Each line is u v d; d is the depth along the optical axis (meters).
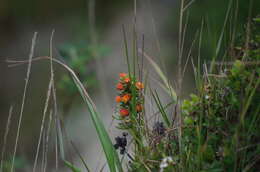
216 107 2.85
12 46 12.38
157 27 11.95
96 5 14.43
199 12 10.28
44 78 10.47
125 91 3.19
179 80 3.02
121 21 13.41
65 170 7.06
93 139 8.28
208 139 2.74
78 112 8.80
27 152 8.12
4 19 13.67
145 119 3.16
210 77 3.09
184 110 2.96
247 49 2.84
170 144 2.99
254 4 7.60
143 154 3.06
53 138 7.42
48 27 13.41
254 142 2.75
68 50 6.45
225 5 8.09
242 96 2.69
